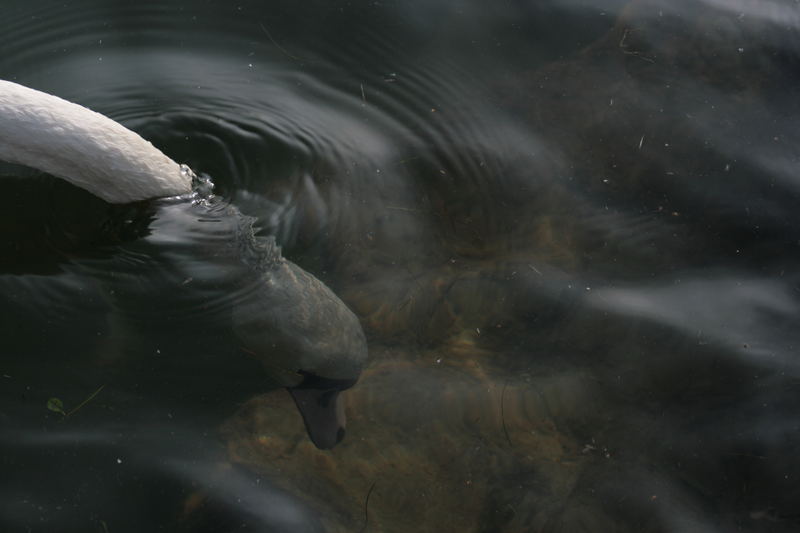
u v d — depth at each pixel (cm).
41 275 171
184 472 159
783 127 189
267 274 171
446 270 174
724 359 169
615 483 161
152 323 168
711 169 185
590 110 191
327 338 166
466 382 167
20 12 200
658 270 175
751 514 159
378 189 181
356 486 161
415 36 200
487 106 191
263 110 189
